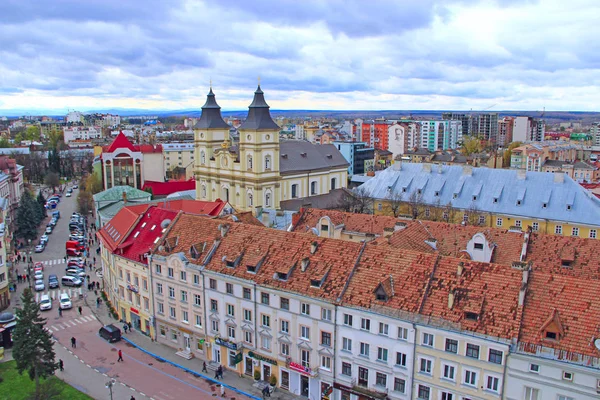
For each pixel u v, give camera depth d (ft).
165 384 244.01
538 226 371.97
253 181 476.54
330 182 549.54
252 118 471.62
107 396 232.53
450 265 201.36
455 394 188.44
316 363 220.84
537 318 176.86
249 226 261.85
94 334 302.45
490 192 399.85
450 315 187.73
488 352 179.01
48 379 245.65
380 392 204.13
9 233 482.69
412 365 195.21
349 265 219.82
